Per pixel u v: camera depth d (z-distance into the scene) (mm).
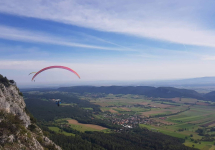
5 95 64000
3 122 50062
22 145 48250
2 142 44719
